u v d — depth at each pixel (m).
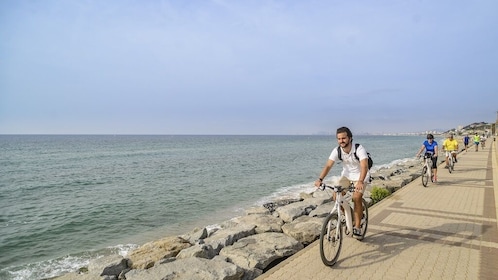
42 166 30.78
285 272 4.51
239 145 88.50
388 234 6.11
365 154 5.09
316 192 12.38
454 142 15.42
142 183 19.75
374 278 4.30
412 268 4.59
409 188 11.26
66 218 11.94
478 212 7.83
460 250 5.29
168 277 4.66
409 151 59.31
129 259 5.87
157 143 108.81
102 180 21.16
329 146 79.94
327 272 4.49
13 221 11.65
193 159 38.00
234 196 15.58
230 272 4.75
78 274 5.37
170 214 12.32
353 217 5.39
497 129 63.44
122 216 12.12
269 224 7.62
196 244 6.26
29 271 7.46
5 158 41.62
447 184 12.09
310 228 6.89
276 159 37.75
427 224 6.79
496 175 14.40
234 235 6.62
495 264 4.71
